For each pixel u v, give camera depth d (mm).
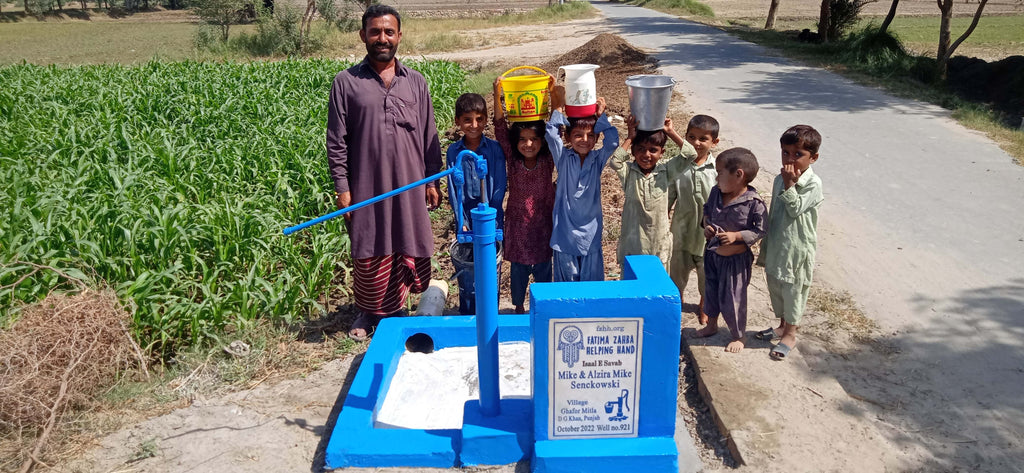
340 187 5094
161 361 5152
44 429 4148
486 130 12406
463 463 3850
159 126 11102
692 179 4836
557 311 3488
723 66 18688
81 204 6922
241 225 6418
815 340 5012
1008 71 16984
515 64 24938
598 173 4770
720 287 4727
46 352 4469
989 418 4160
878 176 8922
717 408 4172
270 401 4613
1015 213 7570
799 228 4504
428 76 14656
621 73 18250
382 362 4574
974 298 5699
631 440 3734
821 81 16062
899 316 5430
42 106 12406
